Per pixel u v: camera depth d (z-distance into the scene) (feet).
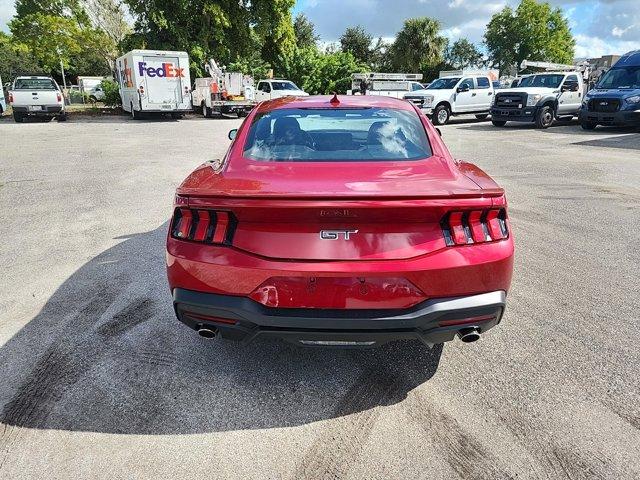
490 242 8.20
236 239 8.13
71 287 13.74
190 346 10.84
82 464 7.55
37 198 24.29
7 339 11.03
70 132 56.03
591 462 7.55
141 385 9.46
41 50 114.01
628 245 17.30
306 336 8.18
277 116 11.69
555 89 59.67
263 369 10.02
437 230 8.00
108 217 20.88
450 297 8.06
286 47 107.34
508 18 238.27
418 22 182.60
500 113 60.59
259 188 8.35
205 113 83.20
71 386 9.39
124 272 14.78
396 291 7.91
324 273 7.82
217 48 92.89
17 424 8.36
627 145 43.32
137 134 54.54
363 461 7.64
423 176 9.10
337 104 12.31
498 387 9.42
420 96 65.00
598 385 9.45
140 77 70.03
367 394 9.26
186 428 8.34
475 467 7.49
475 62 257.14
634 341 10.99
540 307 12.62
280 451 7.85
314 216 7.73
